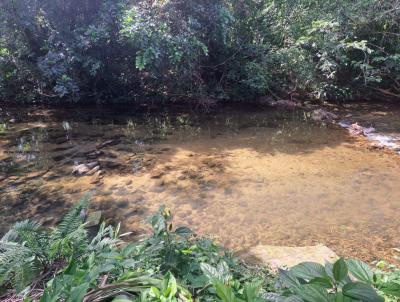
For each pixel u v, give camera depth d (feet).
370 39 27.78
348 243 11.28
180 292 5.19
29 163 17.49
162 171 16.53
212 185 15.19
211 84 28.32
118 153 18.75
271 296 4.59
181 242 7.43
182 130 22.62
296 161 17.58
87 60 24.73
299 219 12.66
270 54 27.35
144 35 21.56
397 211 13.12
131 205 13.57
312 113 25.62
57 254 6.79
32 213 13.09
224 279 5.38
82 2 25.39
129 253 6.59
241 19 26.94
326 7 28.40
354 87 28.60
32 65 26.99
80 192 14.60
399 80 28.58
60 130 22.56
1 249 6.89
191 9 23.66
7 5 24.70
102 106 28.17
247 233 11.84
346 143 19.97
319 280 3.85
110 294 5.21
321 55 27.17
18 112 26.50
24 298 5.71
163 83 27.50
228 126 23.36
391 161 17.42
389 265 9.55
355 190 14.70
